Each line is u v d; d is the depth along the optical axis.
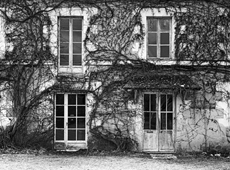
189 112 10.46
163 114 10.61
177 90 10.21
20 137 10.44
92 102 10.52
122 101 10.48
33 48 10.55
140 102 10.48
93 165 8.42
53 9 10.55
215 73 10.49
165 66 10.51
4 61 10.51
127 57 10.52
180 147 10.44
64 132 10.62
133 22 10.54
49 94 10.50
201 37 10.52
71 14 10.58
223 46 10.54
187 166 8.44
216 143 10.39
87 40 10.60
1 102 10.45
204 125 10.44
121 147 10.40
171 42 10.70
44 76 10.52
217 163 8.86
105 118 10.48
